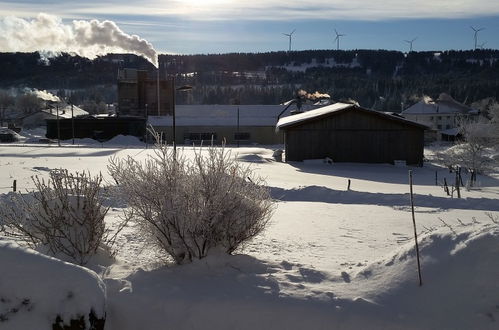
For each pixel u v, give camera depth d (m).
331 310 5.72
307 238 12.21
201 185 7.49
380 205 19.84
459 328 5.43
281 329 5.68
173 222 7.38
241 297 6.02
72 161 37.91
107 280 6.51
